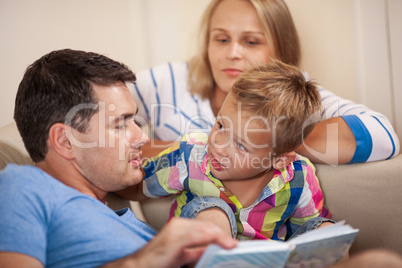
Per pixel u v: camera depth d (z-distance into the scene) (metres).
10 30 1.85
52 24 1.88
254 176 1.06
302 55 1.71
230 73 1.49
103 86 0.87
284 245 0.70
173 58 1.92
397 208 1.08
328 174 1.15
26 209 0.71
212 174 1.06
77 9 1.89
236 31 1.47
